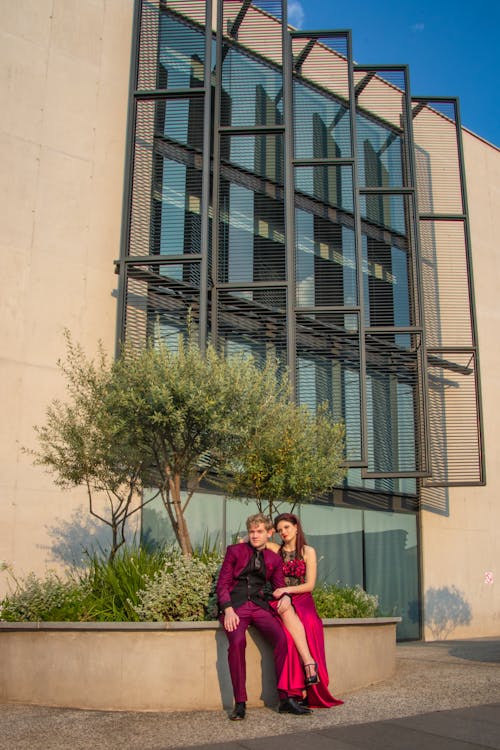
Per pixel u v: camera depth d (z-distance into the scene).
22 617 6.94
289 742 4.60
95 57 14.33
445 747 4.30
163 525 12.89
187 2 15.56
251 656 6.21
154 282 13.53
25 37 13.53
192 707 6.10
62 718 5.72
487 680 7.09
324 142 16.69
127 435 8.32
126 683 6.16
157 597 6.70
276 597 5.91
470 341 18.16
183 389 8.15
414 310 16.62
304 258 15.98
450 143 19.39
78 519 11.99
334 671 6.76
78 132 13.75
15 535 11.41
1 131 12.88
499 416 19.34
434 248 18.47
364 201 17.33
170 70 15.24
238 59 16.09
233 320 14.27
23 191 12.86
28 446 11.85
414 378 16.22
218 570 7.00
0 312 12.14
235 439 8.72
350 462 14.24
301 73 16.95
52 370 12.40
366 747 4.39
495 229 20.67
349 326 15.95
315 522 15.27
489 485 18.66
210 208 15.09
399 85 17.66
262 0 16.55
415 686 7.00
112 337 13.22
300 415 9.78
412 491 17.11
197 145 15.07
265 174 15.91
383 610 15.99
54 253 12.94
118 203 13.89
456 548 17.64
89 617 6.83
